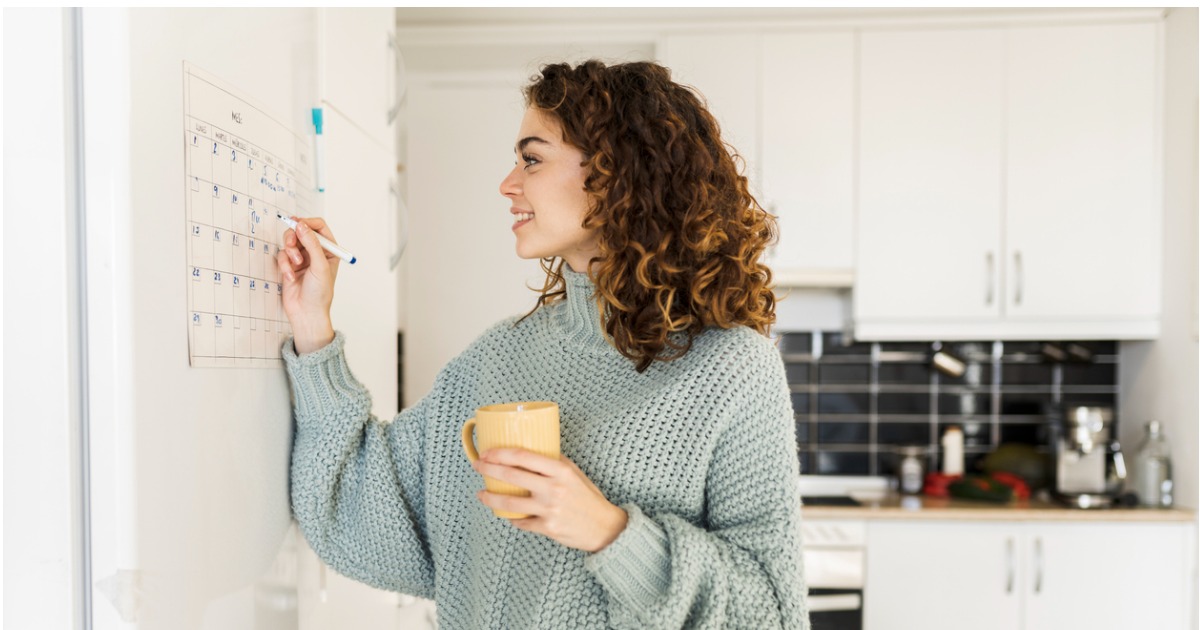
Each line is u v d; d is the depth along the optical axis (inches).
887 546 101.1
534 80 40.9
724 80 110.7
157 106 29.6
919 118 109.8
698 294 37.7
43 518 28.2
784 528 36.0
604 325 38.6
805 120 110.5
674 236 37.7
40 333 28.1
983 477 113.0
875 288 110.2
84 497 28.5
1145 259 108.0
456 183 114.0
